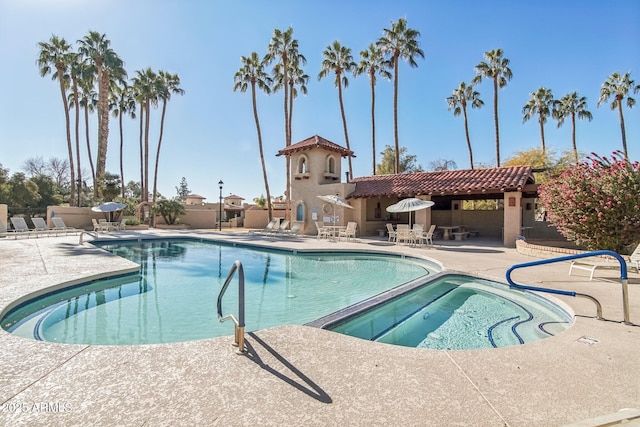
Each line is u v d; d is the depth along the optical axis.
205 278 9.66
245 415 2.30
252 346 3.52
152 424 2.19
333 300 7.44
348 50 30.56
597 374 2.96
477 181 16.12
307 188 21.53
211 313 6.46
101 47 29.05
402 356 3.33
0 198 26.55
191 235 20.22
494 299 7.12
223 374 2.90
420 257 11.52
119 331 5.47
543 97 34.66
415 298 6.95
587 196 9.13
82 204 31.72
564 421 2.27
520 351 3.46
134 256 13.93
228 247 16.83
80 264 9.18
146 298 7.50
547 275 7.71
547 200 10.44
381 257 12.82
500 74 30.77
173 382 2.76
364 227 20.19
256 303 7.19
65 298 6.95
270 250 14.95
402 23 27.47
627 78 33.09
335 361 3.19
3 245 13.98
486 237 19.84
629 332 4.02
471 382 2.81
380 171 43.12
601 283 6.79
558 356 3.34
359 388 2.69
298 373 2.94
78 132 31.80
